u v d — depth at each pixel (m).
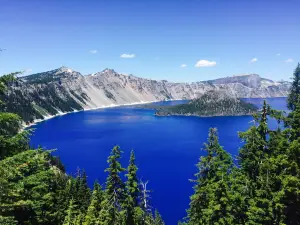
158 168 132.12
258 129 27.03
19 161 13.55
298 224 26.33
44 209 21.55
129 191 31.56
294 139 26.48
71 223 40.19
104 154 168.62
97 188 40.50
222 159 27.80
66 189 55.91
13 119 13.67
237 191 26.55
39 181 14.69
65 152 175.50
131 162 32.00
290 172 25.47
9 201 13.78
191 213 29.86
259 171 26.33
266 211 24.88
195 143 199.12
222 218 24.64
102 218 33.28
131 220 31.22
